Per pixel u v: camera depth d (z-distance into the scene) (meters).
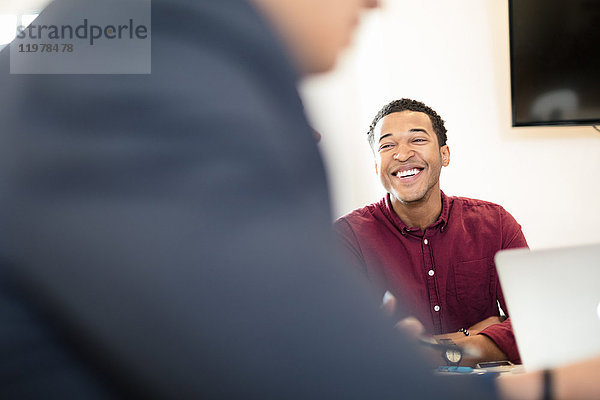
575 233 3.00
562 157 2.97
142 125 0.31
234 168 0.31
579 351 0.80
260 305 0.30
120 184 0.31
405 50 2.89
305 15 0.35
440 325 1.65
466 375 0.37
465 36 2.90
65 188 0.32
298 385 0.30
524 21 2.81
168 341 0.30
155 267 0.30
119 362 0.31
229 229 0.30
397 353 0.32
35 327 0.33
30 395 0.34
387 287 1.68
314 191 0.35
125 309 0.30
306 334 0.31
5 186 0.33
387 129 1.71
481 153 2.95
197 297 0.30
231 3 0.33
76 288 0.31
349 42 0.36
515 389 0.42
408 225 1.72
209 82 0.31
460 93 2.92
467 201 1.77
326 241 0.33
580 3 2.81
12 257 0.32
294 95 0.35
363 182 2.82
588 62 2.84
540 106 2.86
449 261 1.67
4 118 0.34
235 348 0.30
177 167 0.31
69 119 0.32
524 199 2.98
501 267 0.83
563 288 0.81
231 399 0.30
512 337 1.41
